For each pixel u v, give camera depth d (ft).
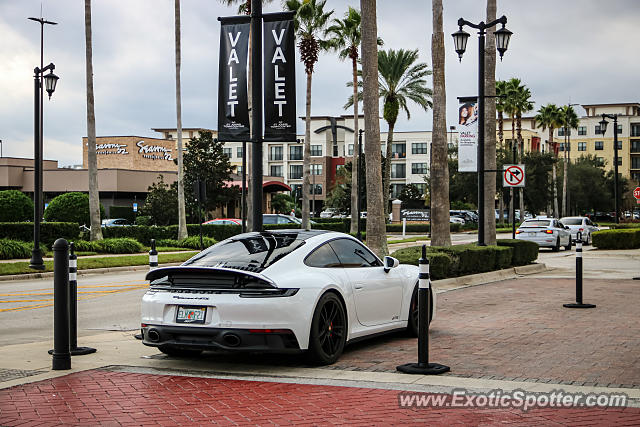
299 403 19.90
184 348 24.44
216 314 23.81
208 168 180.75
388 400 20.15
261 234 28.27
